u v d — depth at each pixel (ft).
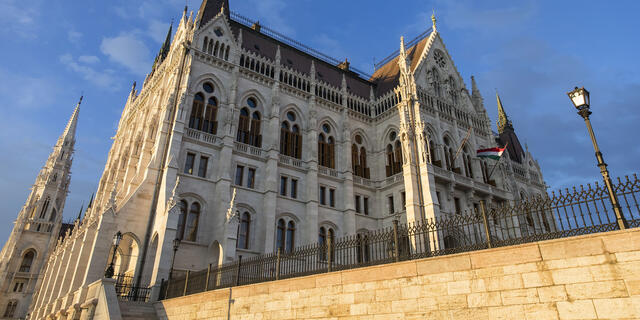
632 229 37.81
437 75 193.16
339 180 160.56
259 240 130.72
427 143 157.28
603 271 38.04
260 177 139.85
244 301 64.08
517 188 209.15
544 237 46.03
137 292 99.09
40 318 143.23
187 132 128.16
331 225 150.92
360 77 212.43
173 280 92.17
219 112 138.92
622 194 42.14
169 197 113.70
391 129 176.35
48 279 171.42
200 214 120.98
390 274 50.72
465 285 45.19
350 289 53.26
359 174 171.01
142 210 114.93
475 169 180.75
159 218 111.04
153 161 121.19
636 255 36.91
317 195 148.66
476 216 52.75
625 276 36.83
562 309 38.99
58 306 118.52
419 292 47.91
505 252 43.88
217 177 128.77
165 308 81.35
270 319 59.41
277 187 141.69
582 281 38.81
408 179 148.87
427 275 48.01
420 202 146.61
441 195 156.97
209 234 120.26
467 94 201.67
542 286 40.70
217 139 134.31
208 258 116.47
